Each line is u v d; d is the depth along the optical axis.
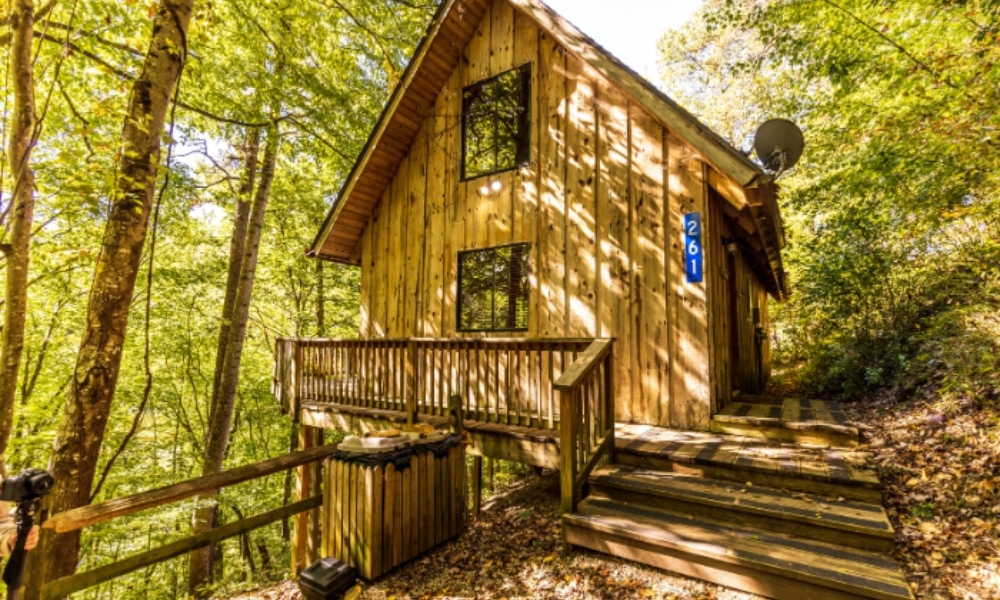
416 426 4.63
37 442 8.12
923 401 5.00
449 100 7.67
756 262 8.91
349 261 8.98
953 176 5.79
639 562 3.28
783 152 5.35
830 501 3.34
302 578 3.12
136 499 3.13
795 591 2.67
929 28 6.13
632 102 5.84
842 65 6.93
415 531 4.03
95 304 3.80
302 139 9.84
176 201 9.05
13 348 3.71
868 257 7.22
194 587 7.60
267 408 13.36
